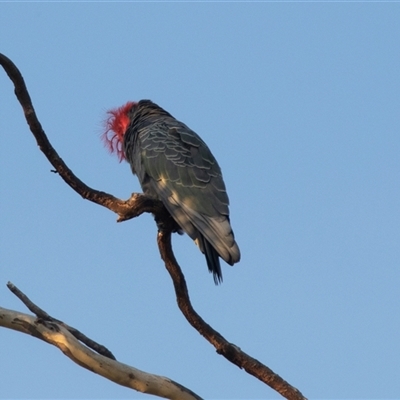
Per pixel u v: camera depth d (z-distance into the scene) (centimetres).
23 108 1029
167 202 1304
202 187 1305
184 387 1015
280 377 1083
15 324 968
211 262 1225
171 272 1060
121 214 1137
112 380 984
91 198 1112
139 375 991
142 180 1387
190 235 1256
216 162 1380
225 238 1217
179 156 1349
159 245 1046
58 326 973
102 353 1059
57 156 1059
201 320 1085
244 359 1085
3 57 1006
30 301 995
